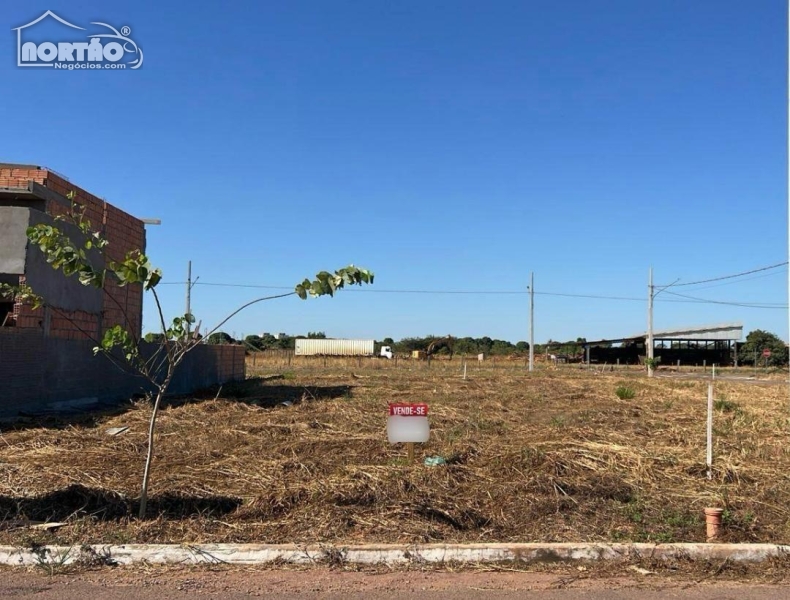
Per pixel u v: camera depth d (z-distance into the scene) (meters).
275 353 70.88
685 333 71.38
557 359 76.44
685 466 8.95
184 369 22.88
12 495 7.13
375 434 11.92
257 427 12.51
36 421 12.59
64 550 5.51
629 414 16.11
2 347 13.27
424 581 5.23
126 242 21.08
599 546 5.80
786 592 5.06
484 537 6.17
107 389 17.75
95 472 8.27
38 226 5.82
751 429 13.15
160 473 8.38
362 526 6.32
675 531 6.41
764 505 7.33
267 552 5.62
